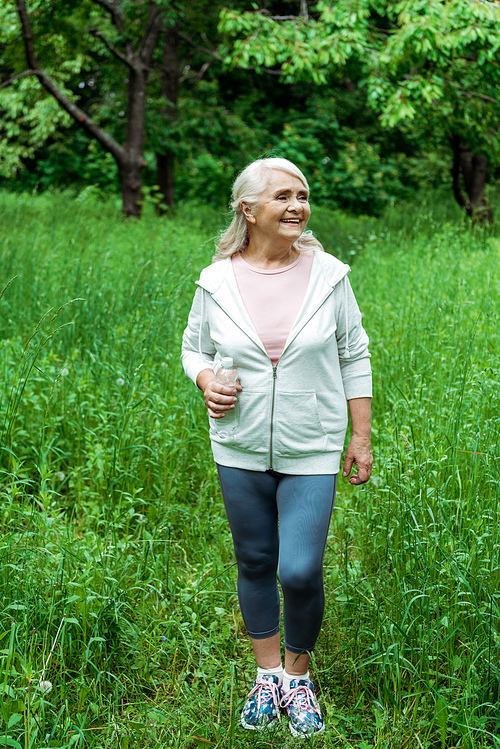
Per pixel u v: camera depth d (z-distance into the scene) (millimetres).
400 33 8391
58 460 4012
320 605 2326
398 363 4699
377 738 2262
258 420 2264
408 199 17812
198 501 3742
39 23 12188
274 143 18078
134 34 13008
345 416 2361
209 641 2744
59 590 2658
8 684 2316
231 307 2275
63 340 5234
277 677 2467
